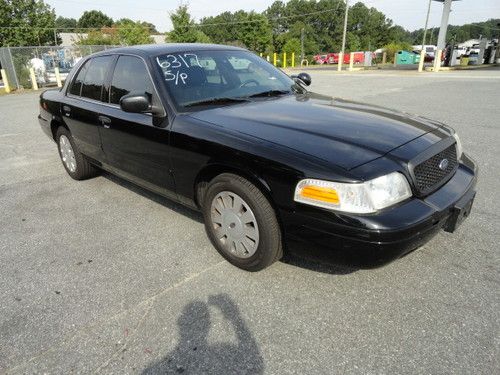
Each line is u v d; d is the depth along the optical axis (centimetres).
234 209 275
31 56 2025
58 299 265
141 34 3944
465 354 206
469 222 341
